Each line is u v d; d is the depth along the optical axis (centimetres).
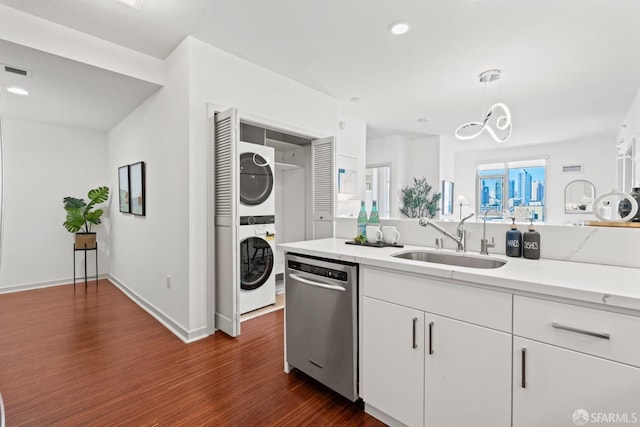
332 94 388
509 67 314
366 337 158
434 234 197
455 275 124
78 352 230
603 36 254
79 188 441
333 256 171
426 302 136
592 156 668
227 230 260
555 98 407
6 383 190
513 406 113
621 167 568
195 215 257
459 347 126
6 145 388
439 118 504
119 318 301
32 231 406
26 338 254
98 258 458
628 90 378
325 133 384
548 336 105
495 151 788
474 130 582
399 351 145
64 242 430
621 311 93
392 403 148
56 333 265
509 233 162
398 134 629
